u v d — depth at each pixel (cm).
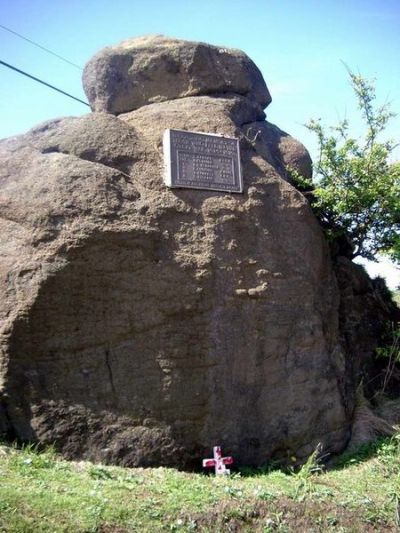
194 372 554
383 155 730
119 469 500
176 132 607
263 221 627
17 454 480
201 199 601
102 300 528
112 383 526
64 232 519
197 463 545
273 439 583
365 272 808
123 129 613
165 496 459
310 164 766
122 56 699
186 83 700
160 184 589
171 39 721
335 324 674
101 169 562
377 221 751
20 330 498
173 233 572
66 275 512
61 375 511
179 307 554
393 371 773
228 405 565
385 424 671
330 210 741
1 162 563
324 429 620
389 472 574
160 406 538
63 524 389
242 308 587
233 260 593
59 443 500
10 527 373
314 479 550
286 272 623
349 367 692
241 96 741
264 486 511
